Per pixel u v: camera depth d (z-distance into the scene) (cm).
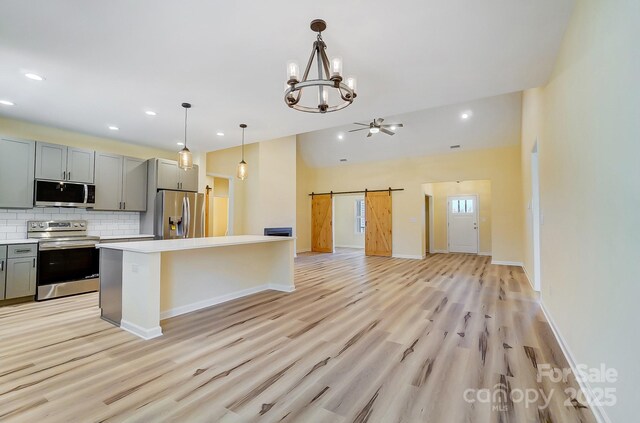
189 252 361
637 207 130
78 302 399
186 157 371
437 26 225
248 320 327
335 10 206
